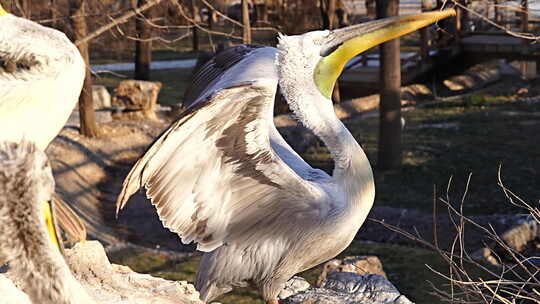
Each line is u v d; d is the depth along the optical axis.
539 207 18.38
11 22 4.07
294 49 6.02
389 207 18.86
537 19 33.44
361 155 6.08
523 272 12.78
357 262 11.34
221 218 5.80
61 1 20.70
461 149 24.17
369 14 37.09
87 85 25.75
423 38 35.00
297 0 35.44
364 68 34.84
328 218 5.92
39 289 3.04
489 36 35.50
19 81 3.96
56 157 23.59
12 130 3.98
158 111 31.03
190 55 47.97
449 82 35.28
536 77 36.50
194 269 14.65
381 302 8.16
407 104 32.06
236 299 11.66
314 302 8.00
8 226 3.01
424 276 13.36
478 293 6.76
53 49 4.02
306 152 24.52
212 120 5.25
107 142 25.73
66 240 7.75
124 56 45.66
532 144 24.31
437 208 19.12
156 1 12.73
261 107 5.28
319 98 6.07
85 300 3.11
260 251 5.98
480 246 15.76
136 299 5.63
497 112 29.08
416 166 22.67
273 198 5.87
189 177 5.50
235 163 5.59
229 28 50.56
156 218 19.59
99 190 22.19
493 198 19.66
